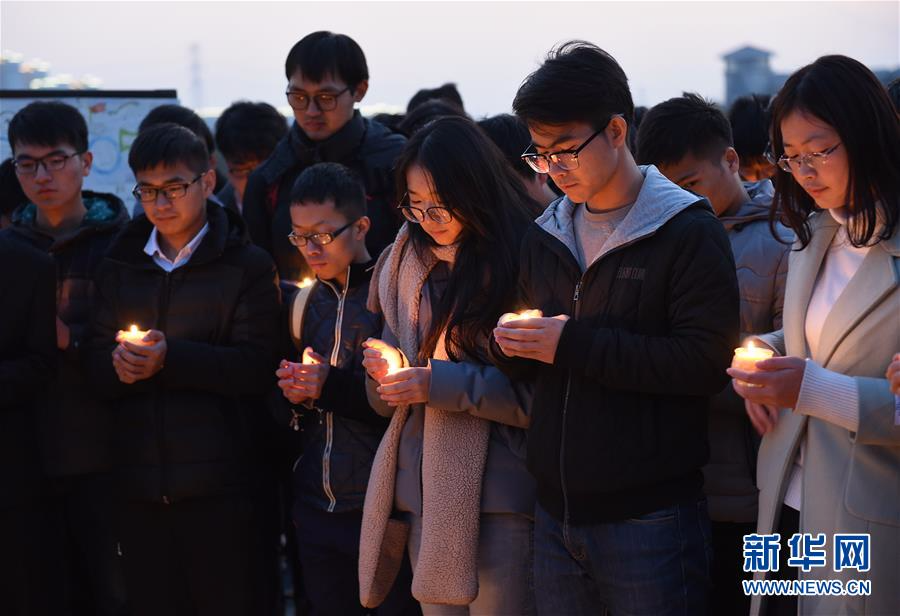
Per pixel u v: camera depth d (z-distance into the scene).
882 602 2.30
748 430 3.00
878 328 2.29
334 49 4.13
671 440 2.51
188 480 3.49
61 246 3.91
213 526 3.55
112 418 3.76
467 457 2.90
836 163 2.26
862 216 2.26
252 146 5.05
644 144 3.08
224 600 3.60
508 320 2.59
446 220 2.89
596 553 2.58
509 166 3.08
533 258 2.75
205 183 3.66
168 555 3.61
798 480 2.52
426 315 3.03
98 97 5.72
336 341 3.37
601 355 2.46
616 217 2.62
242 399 3.62
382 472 3.01
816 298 2.48
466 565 2.86
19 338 3.66
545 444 2.62
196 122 5.18
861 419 2.22
